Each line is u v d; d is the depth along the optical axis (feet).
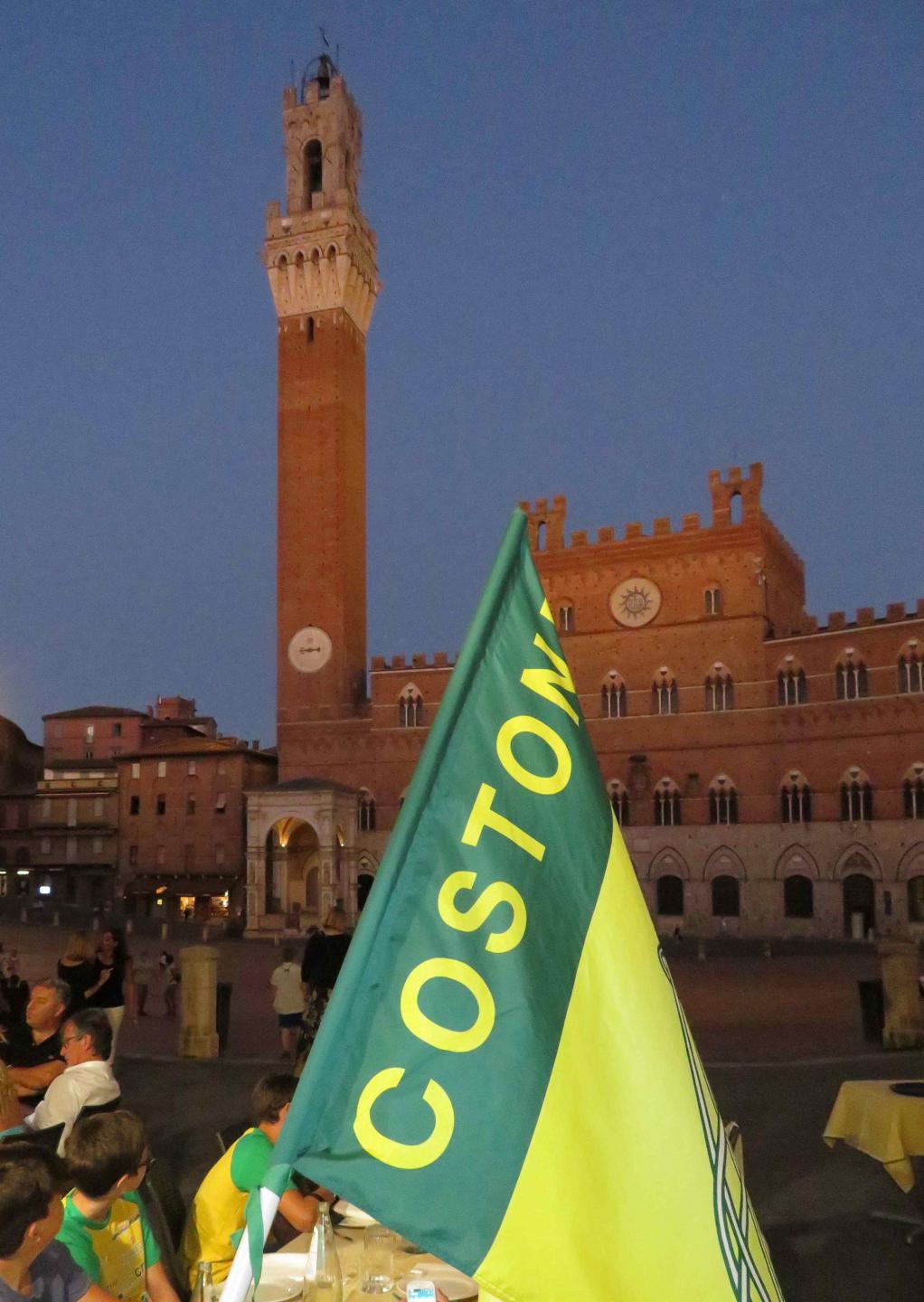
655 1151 11.31
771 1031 96.32
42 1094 34.91
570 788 12.95
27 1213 15.88
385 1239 21.74
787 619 264.72
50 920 257.55
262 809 258.16
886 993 81.00
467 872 12.13
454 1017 11.44
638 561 258.37
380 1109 11.11
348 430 294.46
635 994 12.05
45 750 359.25
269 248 299.38
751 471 249.75
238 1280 10.38
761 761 240.73
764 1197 43.11
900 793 223.51
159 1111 60.08
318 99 312.09
